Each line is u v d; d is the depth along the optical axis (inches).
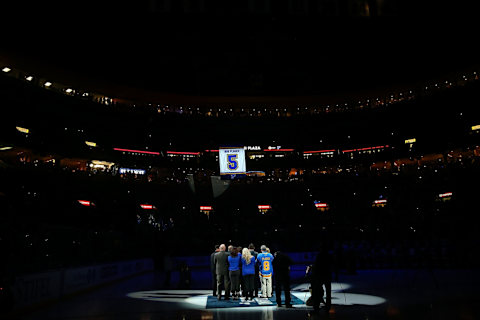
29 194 1155.3
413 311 381.1
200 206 1782.7
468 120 1775.3
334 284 701.3
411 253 1104.8
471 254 1005.2
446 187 1549.0
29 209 1055.6
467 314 353.1
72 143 1616.6
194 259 1364.4
